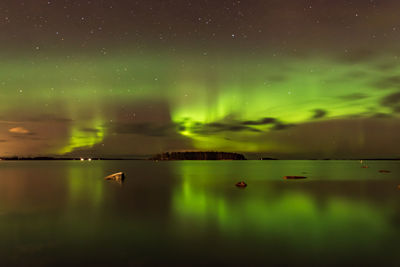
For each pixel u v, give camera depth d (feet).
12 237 24.71
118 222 30.14
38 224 29.48
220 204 41.37
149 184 73.67
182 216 32.96
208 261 19.19
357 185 69.51
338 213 34.60
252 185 70.33
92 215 33.81
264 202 43.09
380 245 22.30
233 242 23.18
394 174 118.42
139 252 20.97
